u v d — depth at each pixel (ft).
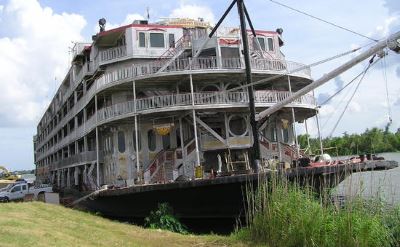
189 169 102.12
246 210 66.18
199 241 50.21
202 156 104.78
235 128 112.16
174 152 103.81
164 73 99.30
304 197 48.75
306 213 44.70
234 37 106.73
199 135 107.76
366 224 40.65
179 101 99.66
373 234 40.42
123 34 116.57
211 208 75.77
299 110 111.86
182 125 110.73
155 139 110.42
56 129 213.46
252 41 114.21
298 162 76.89
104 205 91.61
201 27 116.37
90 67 128.16
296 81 114.83
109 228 55.67
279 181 51.03
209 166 107.76
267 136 114.32
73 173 166.81
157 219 69.10
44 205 75.15
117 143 111.04
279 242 45.68
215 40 105.50
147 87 109.29
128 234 52.06
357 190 45.52
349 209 42.39
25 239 37.35
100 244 42.09
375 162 67.82
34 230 42.83
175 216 72.28
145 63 107.24
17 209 62.64
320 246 42.37
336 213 44.16
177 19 124.26
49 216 59.57
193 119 99.14
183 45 111.34
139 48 111.55
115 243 44.09
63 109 198.49
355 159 72.18
